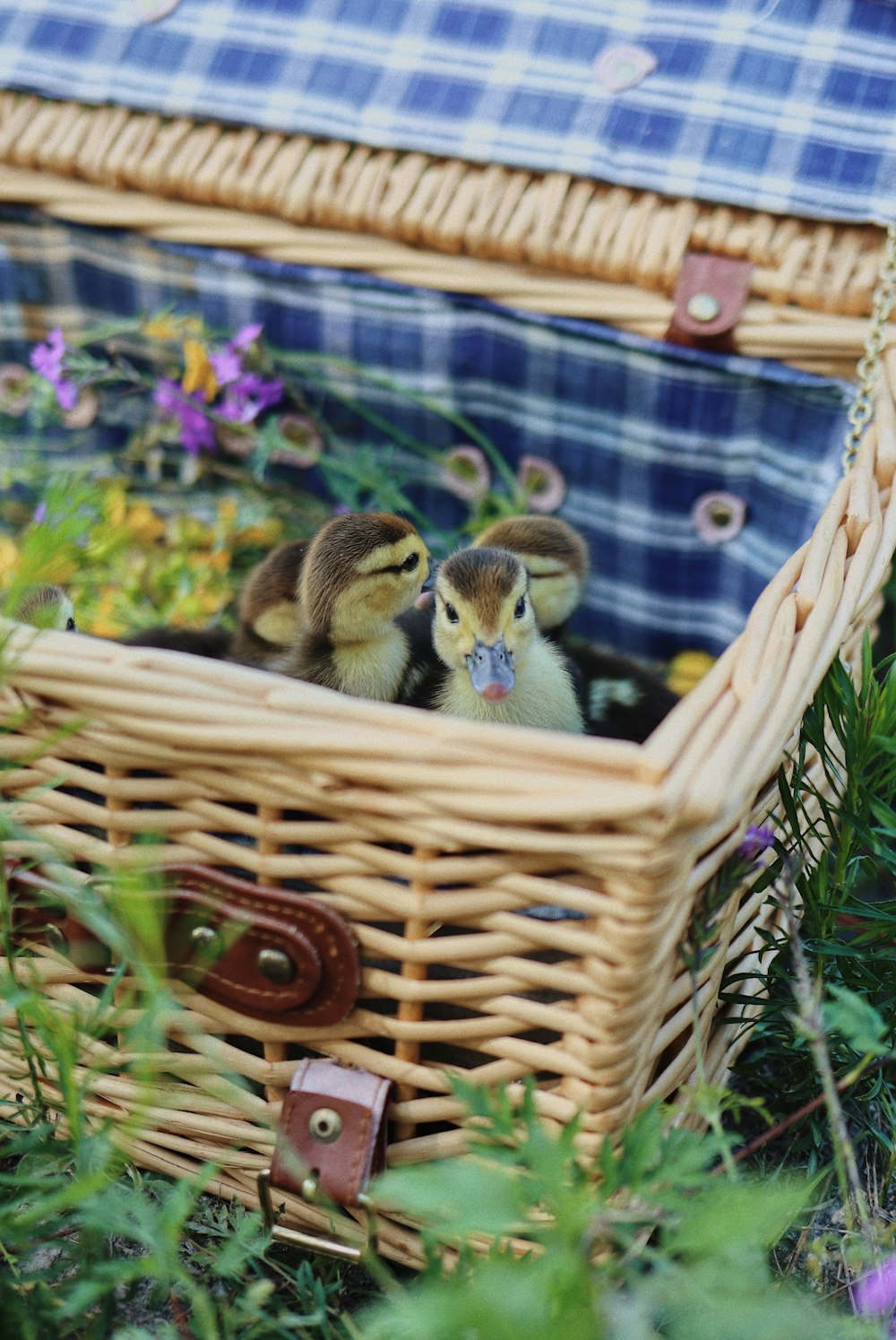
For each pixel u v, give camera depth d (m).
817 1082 0.68
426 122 0.78
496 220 0.77
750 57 0.77
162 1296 0.59
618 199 0.76
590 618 0.87
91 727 0.59
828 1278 0.64
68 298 0.85
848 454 0.69
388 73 0.79
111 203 0.81
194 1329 0.61
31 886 0.62
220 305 0.83
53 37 0.82
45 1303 0.59
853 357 0.74
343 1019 0.60
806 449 0.77
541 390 0.81
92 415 0.88
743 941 0.66
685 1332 0.52
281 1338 0.60
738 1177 0.58
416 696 0.73
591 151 0.77
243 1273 0.63
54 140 0.80
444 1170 0.52
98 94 0.81
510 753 0.56
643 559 0.84
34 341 0.87
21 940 0.64
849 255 0.74
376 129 0.78
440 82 0.79
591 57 0.78
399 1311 0.52
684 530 0.82
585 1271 0.52
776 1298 0.54
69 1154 0.62
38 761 0.61
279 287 0.82
